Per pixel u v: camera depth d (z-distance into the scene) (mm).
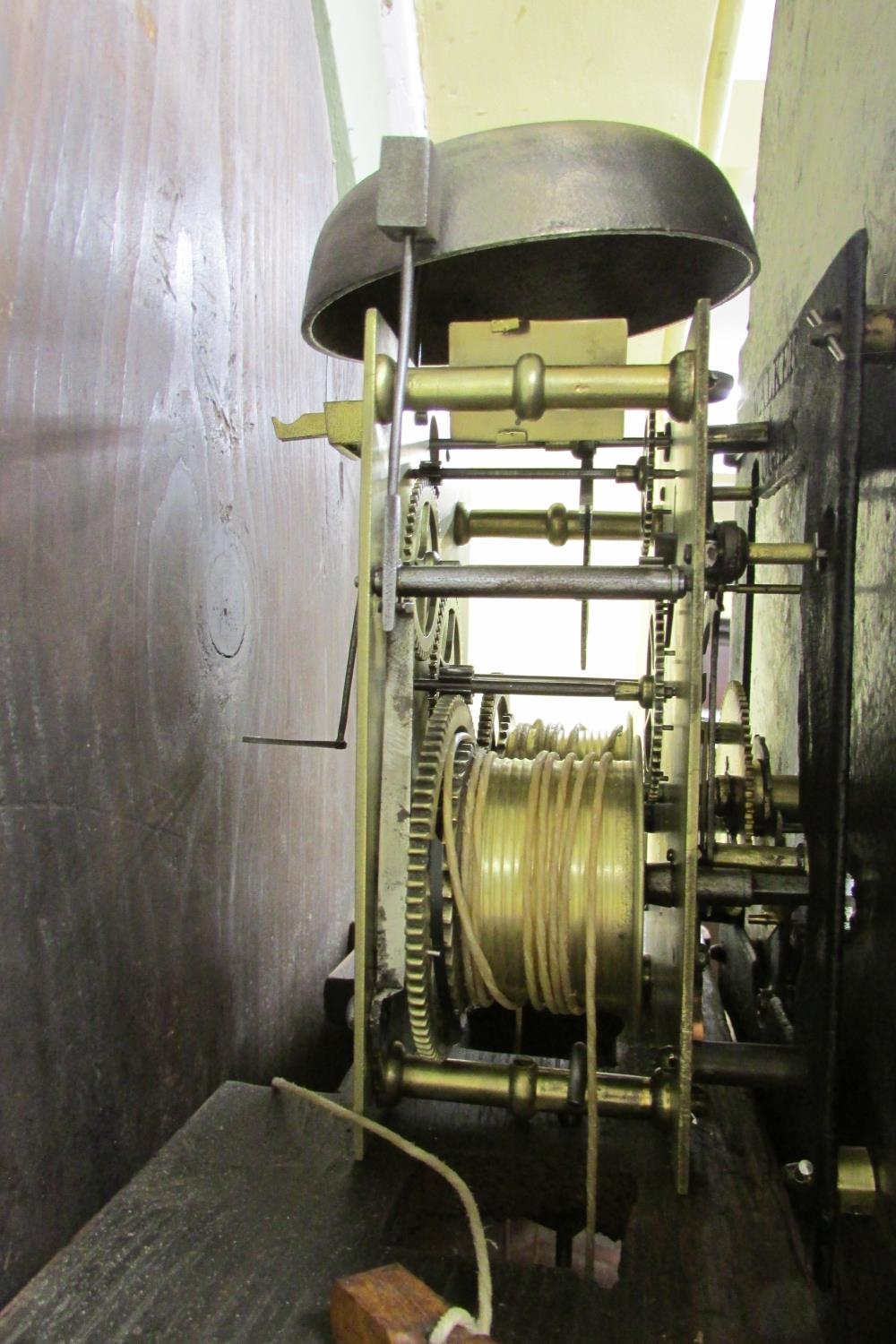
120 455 1483
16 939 1238
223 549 1932
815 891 1406
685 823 1339
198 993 1826
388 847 1449
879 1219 1155
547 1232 1863
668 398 1408
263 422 2195
